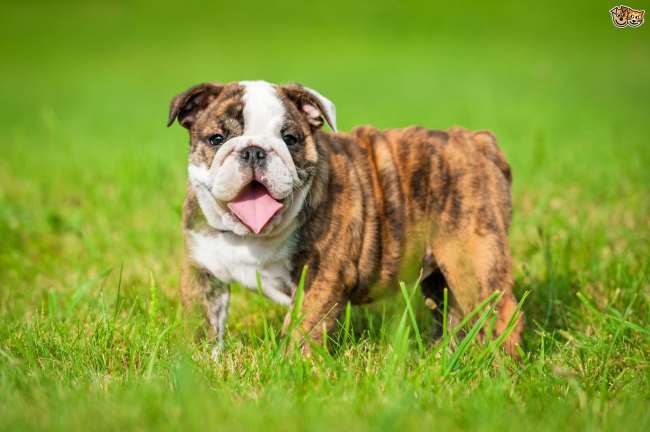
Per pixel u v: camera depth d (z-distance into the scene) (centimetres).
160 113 2680
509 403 609
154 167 1563
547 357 738
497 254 766
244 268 723
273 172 658
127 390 608
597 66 3831
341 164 745
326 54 4431
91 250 1037
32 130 2370
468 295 771
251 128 697
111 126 2395
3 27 5494
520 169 1541
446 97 2838
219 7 6347
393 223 763
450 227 773
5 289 962
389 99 2791
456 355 657
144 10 6247
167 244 1120
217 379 657
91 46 4834
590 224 1148
